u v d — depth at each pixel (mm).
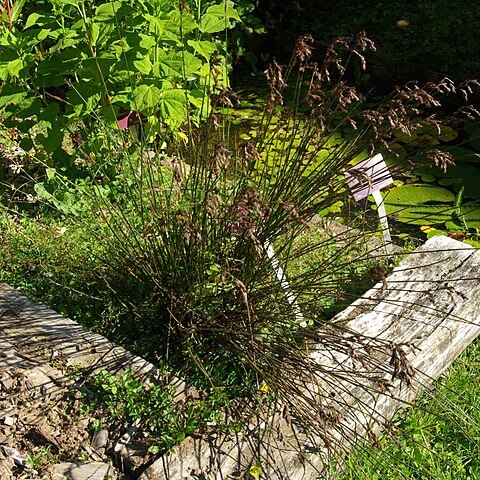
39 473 2561
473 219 4512
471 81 2936
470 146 5281
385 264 3678
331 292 3111
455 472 2885
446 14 6520
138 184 3521
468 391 3236
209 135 3408
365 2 6832
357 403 2877
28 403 2771
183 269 3064
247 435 2711
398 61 6105
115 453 2646
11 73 3799
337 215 4348
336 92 3059
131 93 3822
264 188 3117
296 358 2848
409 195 4723
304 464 2641
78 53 3812
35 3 4656
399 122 2926
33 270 3527
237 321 2961
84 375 2881
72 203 3934
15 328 3080
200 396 2854
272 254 3070
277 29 6715
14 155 4449
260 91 6105
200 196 3061
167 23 3848
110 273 3352
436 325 3223
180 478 2562
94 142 3955
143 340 3170
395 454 2887
